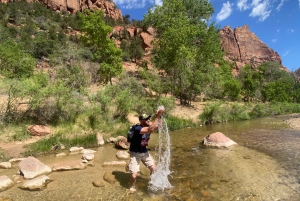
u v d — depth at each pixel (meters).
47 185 5.05
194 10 30.42
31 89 9.81
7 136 8.70
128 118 13.07
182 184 5.04
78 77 17.36
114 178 5.33
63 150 8.23
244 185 4.94
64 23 71.19
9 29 53.34
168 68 22.55
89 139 9.10
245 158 6.89
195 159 6.89
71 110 11.12
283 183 5.00
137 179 5.34
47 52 38.72
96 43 23.03
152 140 9.97
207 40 27.23
